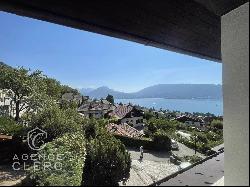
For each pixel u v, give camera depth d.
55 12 2.35
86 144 9.16
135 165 13.92
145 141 26.88
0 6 2.11
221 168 2.62
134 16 2.79
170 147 26.89
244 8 2.10
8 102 25.73
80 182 3.94
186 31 3.48
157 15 2.88
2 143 15.55
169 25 3.21
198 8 2.76
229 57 2.27
